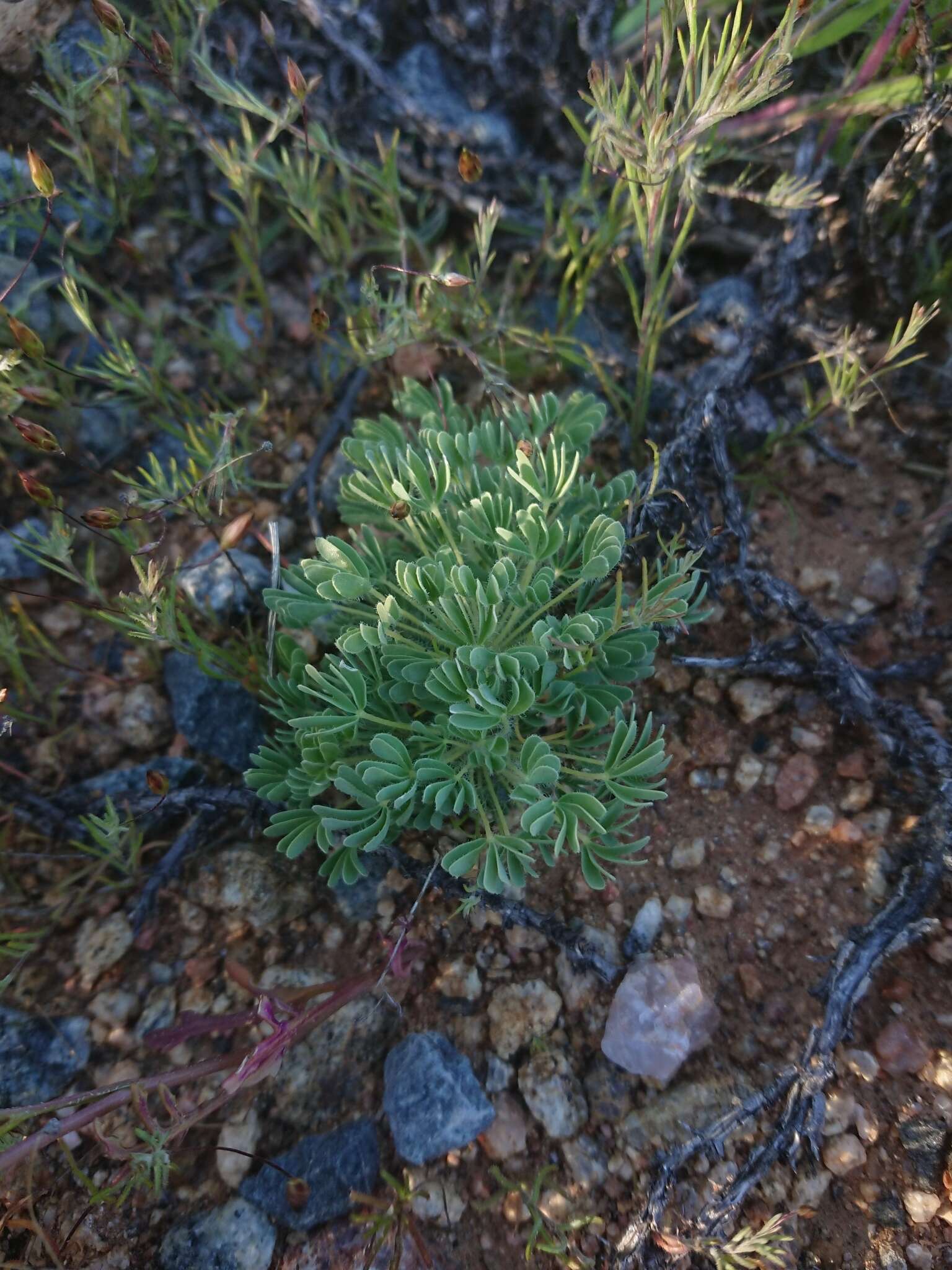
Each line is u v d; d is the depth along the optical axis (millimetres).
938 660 325
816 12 331
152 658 357
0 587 313
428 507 300
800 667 325
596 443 380
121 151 379
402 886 312
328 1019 289
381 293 413
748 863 309
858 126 347
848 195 363
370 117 405
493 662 276
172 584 305
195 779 342
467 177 312
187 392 409
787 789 318
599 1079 278
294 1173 267
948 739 310
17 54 376
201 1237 260
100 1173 273
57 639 371
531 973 295
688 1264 253
